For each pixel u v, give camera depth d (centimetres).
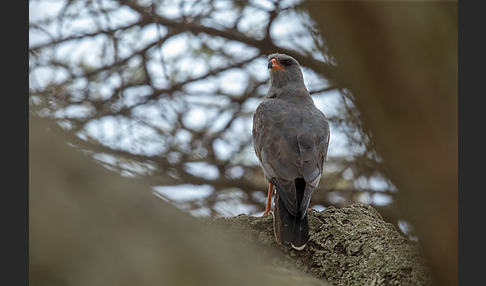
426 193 799
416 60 777
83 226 443
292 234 1094
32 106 527
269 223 1146
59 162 458
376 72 787
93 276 433
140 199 469
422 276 997
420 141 788
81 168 463
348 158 1852
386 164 822
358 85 805
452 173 786
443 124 780
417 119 784
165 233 463
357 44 788
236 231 1126
